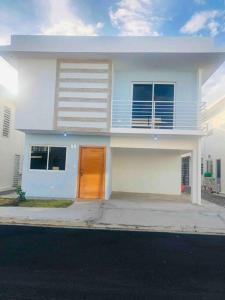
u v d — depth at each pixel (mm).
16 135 20953
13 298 3938
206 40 12422
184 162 25359
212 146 22516
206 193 20844
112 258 5879
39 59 13539
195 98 14383
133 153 18531
